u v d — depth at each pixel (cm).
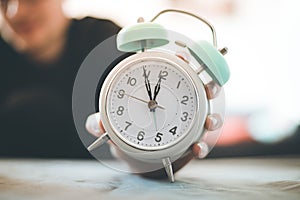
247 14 66
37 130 65
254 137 65
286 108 65
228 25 66
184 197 35
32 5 66
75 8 67
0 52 67
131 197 35
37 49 67
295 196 36
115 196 36
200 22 65
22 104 66
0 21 67
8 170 50
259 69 66
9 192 37
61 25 67
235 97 65
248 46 66
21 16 66
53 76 66
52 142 65
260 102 65
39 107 66
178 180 44
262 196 36
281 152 65
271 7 66
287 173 48
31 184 41
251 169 52
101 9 67
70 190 38
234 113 65
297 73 65
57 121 66
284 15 66
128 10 67
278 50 66
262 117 65
